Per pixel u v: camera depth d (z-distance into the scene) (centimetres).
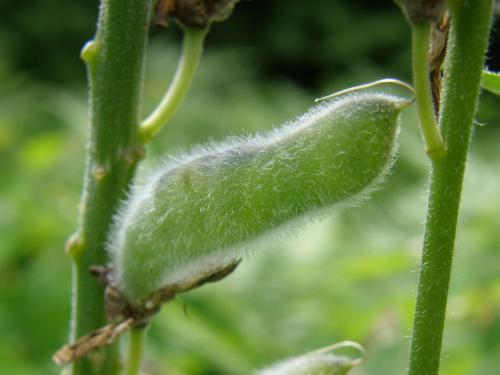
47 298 22
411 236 25
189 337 20
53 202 26
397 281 20
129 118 11
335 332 20
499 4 10
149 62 43
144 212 10
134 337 10
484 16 9
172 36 56
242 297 23
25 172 27
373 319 19
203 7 10
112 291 10
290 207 10
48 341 22
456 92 9
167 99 11
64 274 23
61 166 28
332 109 10
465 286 18
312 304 22
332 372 11
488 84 10
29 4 58
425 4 9
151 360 19
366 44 58
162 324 20
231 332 21
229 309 22
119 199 11
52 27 57
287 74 61
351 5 60
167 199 10
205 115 38
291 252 24
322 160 10
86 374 11
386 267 19
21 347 21
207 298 22
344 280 21
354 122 10
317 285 22
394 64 57
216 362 20
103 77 10
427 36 9
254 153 10
